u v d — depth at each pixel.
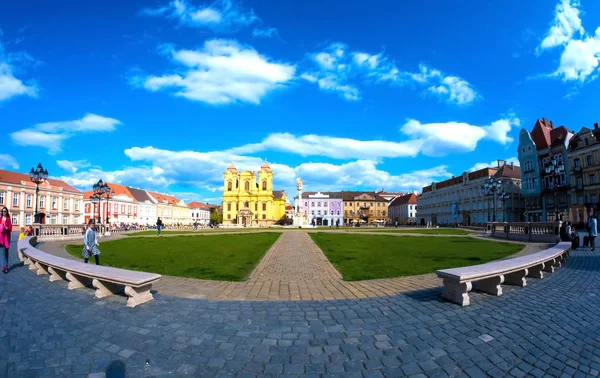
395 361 4.35
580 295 7.67
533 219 59.00
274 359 4.41
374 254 15.98
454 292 6.98
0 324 5.68
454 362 4.32
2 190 59.09
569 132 54.28
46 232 27.53
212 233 41.78
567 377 3.97
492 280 7.65
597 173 47.56
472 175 75.62
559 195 53.72
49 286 8.61
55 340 5.00
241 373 4.05
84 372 4.06
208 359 4.40
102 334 5.22
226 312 6.32
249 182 106.50
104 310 6.42
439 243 22.72
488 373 4.04
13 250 18.97
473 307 6.64
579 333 5.32
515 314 6.21
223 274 10.38
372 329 5.46
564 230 18.25
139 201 100.31
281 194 134.88
